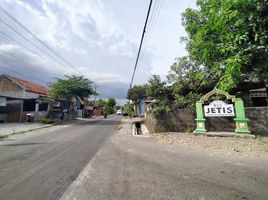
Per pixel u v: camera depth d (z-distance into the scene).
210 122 9.19
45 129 14.06
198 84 11.15
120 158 5.40
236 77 4.90
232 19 4.10
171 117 10.26
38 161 5.19
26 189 3.35
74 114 31.66
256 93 13.80
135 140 8.48
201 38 5.99
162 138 8.58
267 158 5.17
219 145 6.80
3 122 19.91
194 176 3.90
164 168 4.45
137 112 39.03
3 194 3.17
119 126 16.25
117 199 2.93
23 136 10.38
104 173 4.14
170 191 3.21
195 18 7.86
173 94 12.63
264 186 3.37
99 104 68.56
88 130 13.19
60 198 2.99
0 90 23.27
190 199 2.91
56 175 4.05
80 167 4.60
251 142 7.02
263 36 4.00
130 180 3.71
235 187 3.35
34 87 26.61
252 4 3.64
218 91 8.85
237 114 8.31
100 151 6.38
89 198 2.97
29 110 21.59
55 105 23.31
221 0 3.92
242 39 4.28
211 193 3.12
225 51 4.76
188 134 9.19
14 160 5.32
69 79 23.34
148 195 3.06
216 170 4.26
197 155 5.62
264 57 4.50
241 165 4.60
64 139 9.18
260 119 8.31
